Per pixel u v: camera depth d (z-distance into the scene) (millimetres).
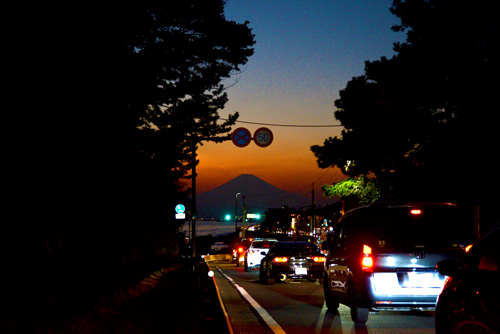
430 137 23266
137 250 24109
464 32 20516
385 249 9312
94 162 12336
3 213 8664
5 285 7531
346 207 51031
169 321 7746
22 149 8906
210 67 13195
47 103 8961
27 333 5750
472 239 9391
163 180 23703
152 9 11031
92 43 9336
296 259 18312
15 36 7820
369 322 10133
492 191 21531
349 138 27984
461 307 5586
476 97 20359
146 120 14289
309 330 9359
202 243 71812
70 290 8367
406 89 22984
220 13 12461
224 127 16812
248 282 20172
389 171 27734
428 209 9477
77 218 11898
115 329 6973
